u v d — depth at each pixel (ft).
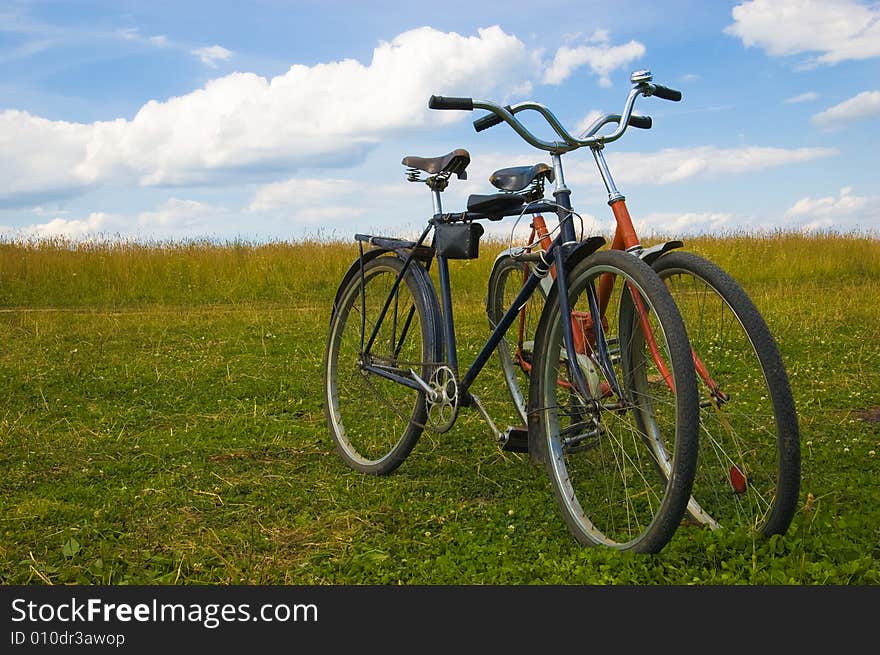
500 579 9.19
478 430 16.25
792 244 55.52
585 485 11.85
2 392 19.57
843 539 9.53
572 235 11.09
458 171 12.96
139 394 19.63
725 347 11.41
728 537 9.47
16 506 11.98
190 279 45.57
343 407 15.66
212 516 11.62
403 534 10.84
